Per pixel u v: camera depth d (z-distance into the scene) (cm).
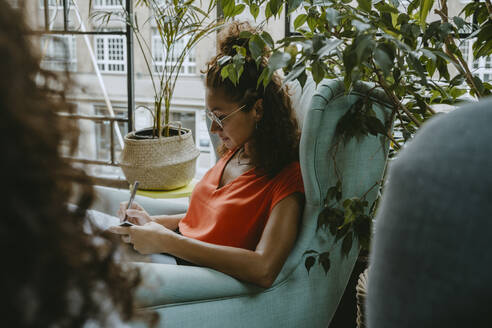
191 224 150
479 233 24
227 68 123
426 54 97
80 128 37
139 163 203
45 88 34
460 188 24
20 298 25
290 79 95
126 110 272
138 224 154
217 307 113
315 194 121
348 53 89
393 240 27
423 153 26
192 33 206
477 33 111
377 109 125
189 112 311
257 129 135
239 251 118
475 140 25
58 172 29
